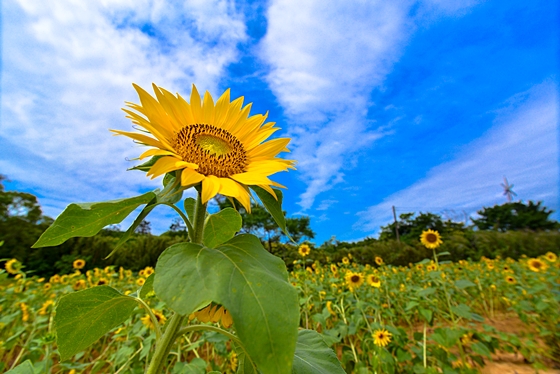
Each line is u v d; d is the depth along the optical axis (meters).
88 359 4.11
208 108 1.54
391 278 7.29
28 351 3.60
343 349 4.25
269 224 19.12
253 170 1.33
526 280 7.80
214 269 0.79
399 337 3.93
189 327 1.06
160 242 16.38
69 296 1.09
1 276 5.14
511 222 37.22
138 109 1.25
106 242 16.28
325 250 19.70
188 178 1.04
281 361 0.65
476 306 6.92
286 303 0.73
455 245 17.58
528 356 4.01
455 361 3.82
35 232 17.95
